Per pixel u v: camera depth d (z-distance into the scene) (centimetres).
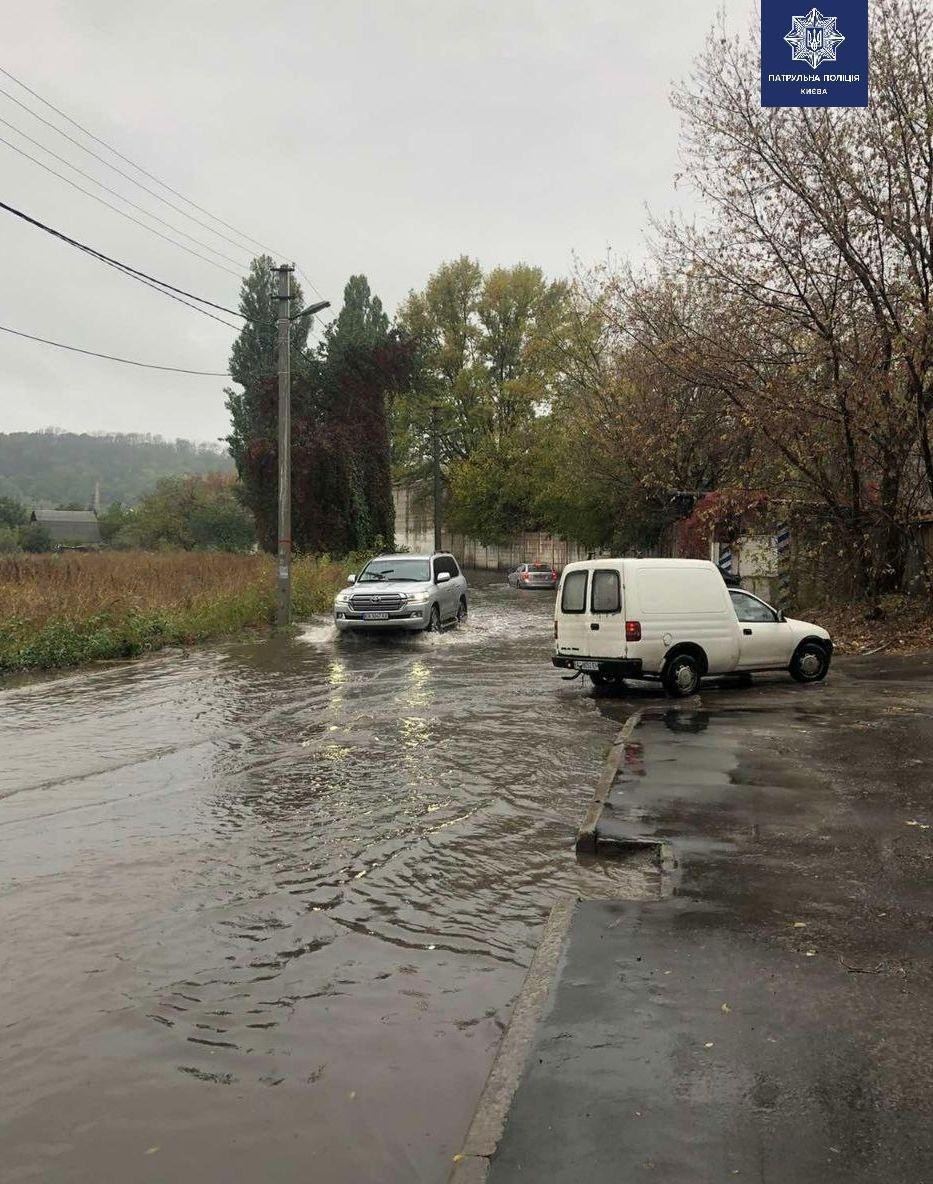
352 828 636
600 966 398
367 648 1800
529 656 1667
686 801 654
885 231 1622
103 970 419
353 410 4325
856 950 410
